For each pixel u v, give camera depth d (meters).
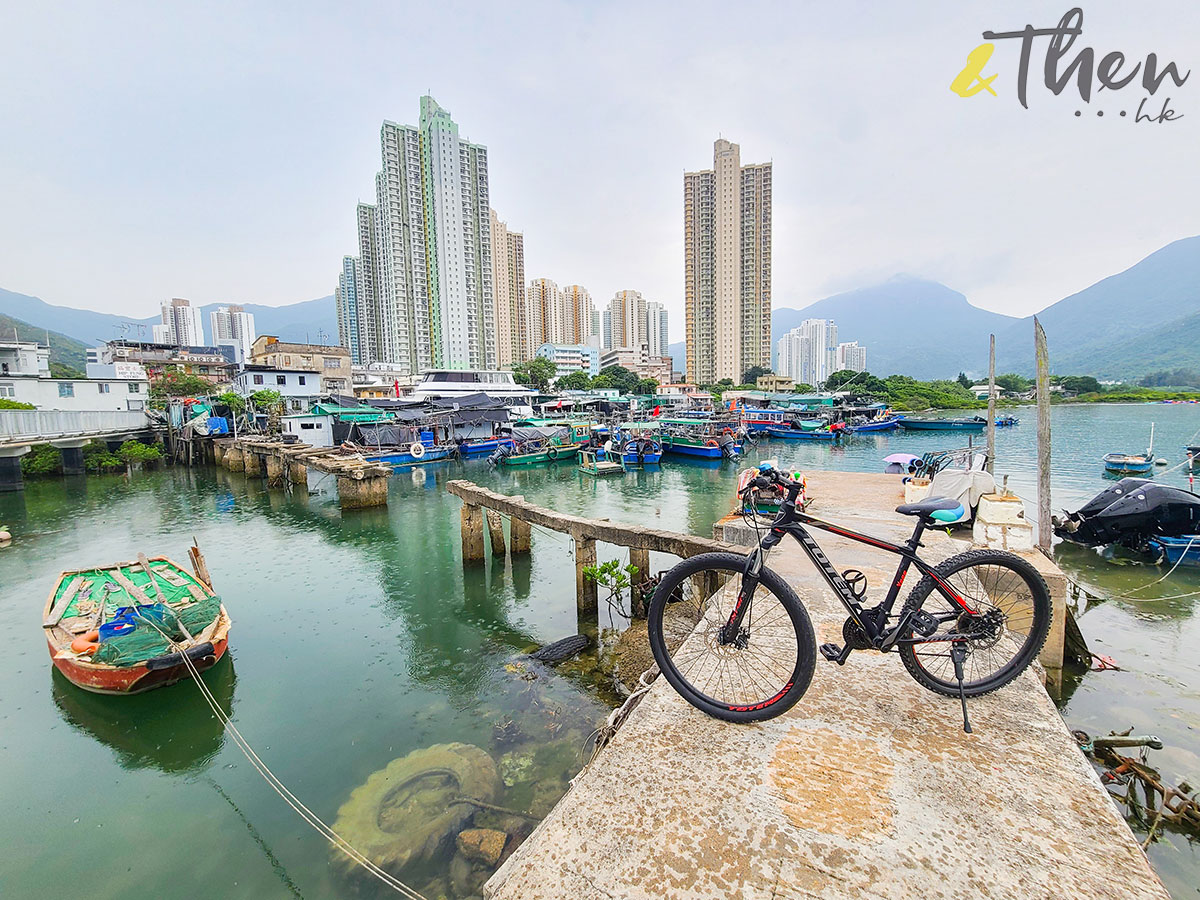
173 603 9.88
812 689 3.11
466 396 50.00
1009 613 4.05
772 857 1.97
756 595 4.34
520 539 14.13
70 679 8.02
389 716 7.39
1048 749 2.51
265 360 56.56
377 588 12.61
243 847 5.36
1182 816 4.66
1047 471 8.16
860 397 76.00
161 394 50.47
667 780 2.40
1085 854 1.91
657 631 3.04
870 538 2.91
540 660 8.59
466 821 5.30
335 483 28.89
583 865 2.00
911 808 2.16
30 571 14.60
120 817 5.84
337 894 4.80
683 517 20.17
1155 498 12.32
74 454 31.12
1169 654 7.82
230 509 22.53
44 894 4.92
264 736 7.07
